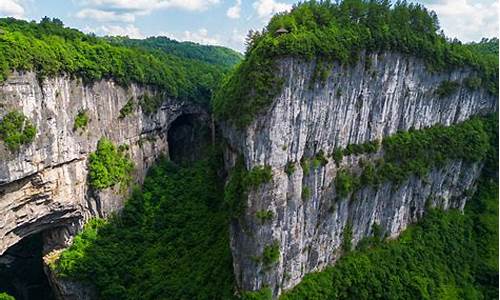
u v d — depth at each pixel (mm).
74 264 69000
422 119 79375
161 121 96625
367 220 71562
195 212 80375
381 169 70812
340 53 59281
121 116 83062
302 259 63250
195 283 64188
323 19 63000
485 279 77688
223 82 94750
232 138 60312
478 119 92188
